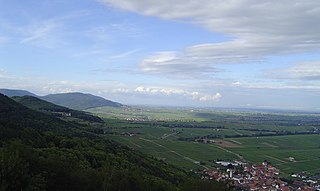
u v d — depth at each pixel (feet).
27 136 314.35
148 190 224.74
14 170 154.81
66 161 217.15
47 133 369.71
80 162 273.95
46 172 177.27
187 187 205.05
